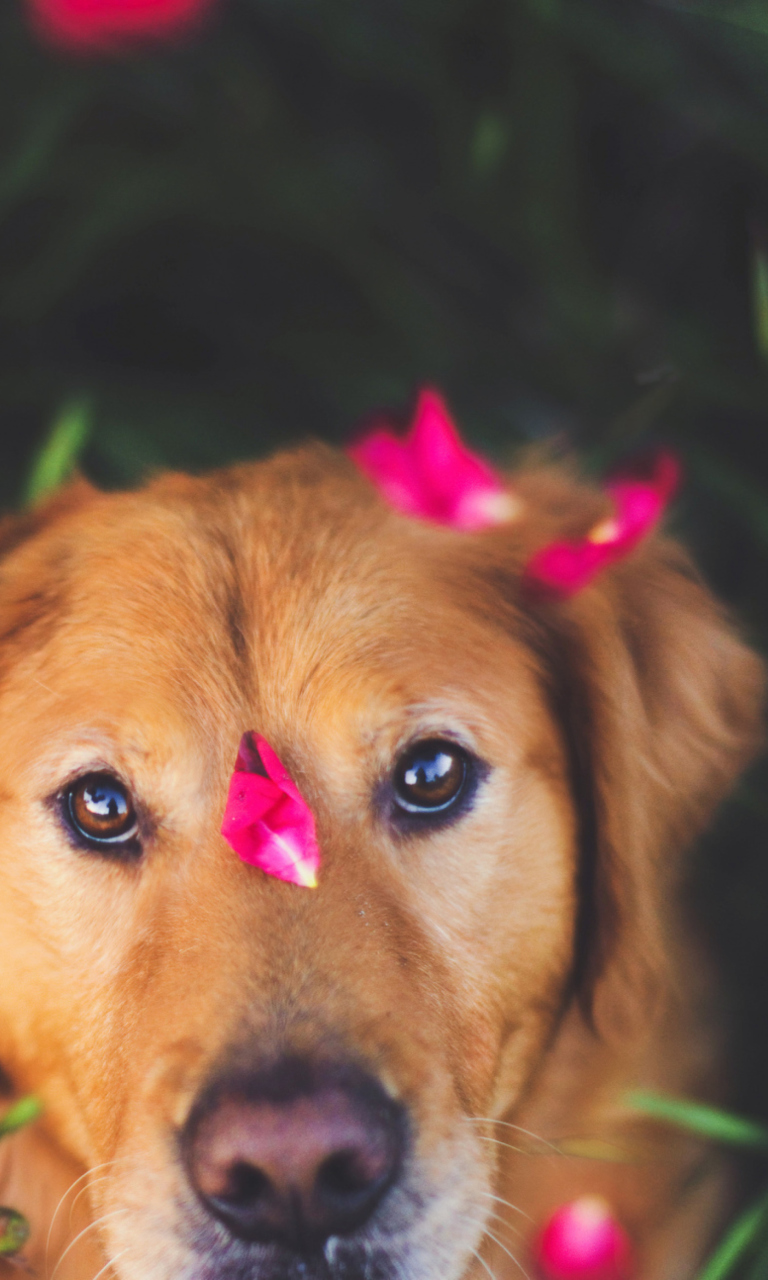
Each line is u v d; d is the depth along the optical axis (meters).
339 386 0.76
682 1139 0.60
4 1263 0.57
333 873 0.51
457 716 0.53
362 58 0.77
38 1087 0.54
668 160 0.82
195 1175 0.48
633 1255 0.60
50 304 0.76
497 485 0.57
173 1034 0.49
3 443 0.75
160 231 0.80
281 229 0.77
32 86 0.75
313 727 0.52
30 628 0.55
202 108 0.77
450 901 0.52
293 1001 0.48
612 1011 0.55
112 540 0.55
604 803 0.55
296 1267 0.48
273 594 0.53
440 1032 0.50
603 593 0.57
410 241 0.80
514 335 0.79
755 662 0.60
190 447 0.72
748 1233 0.55
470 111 0.78
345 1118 0.47
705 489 0.74
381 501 0.56
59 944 0.52
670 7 0.75
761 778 0.69
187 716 0.52
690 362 0.75
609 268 0.81
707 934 0.66
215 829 0.51
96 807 0.52
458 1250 0.49
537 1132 0.57
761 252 0.62
